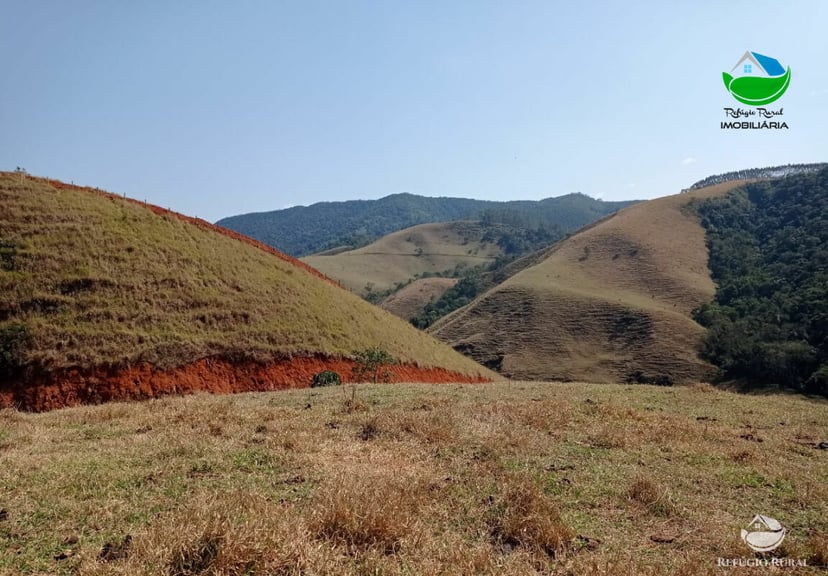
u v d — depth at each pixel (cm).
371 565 495
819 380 4953
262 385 2742
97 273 2811
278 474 754
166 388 2452
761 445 1086
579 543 583
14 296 2531
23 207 3052
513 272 13038
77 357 2369
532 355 7681
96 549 502
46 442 949
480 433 1030
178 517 548
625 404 1529
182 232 3566
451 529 606
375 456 870
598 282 9694
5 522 562
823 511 712
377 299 14475
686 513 684
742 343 5991
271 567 469
